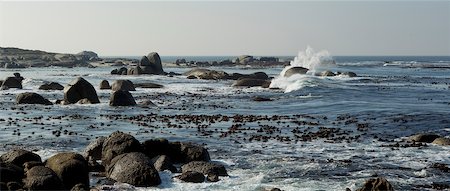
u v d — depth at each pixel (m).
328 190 17.09
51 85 65.38
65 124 33.00
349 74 96.19
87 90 48.19
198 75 96.19
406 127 32.75
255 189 17.11
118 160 18.69
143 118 36.72
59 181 16.31
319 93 59.34
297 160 21.95
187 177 18.06
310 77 74.56
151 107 45.22
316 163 21.34
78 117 36.88
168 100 52.28
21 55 189.12
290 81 71.44
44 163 18.27
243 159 22.19
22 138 27.08
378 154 23.53
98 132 29.66
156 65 104.75
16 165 17.53
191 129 31.36
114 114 39.47
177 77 96.00
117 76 98.56
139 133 29.47
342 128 32.31
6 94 57.59
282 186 17.59
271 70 143.75
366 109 43.28
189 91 64.75
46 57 186.88
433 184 17.91
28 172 16.48
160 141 21.52
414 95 58.72
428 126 33.12
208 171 18.94
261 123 34.50
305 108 44.75
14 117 36.75
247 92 63.12
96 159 21.39
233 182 18.08
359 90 63.91
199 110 43.19
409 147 25.41
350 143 26.59
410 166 20.95
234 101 51.50
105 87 67.06
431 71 132.75
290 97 55.31
